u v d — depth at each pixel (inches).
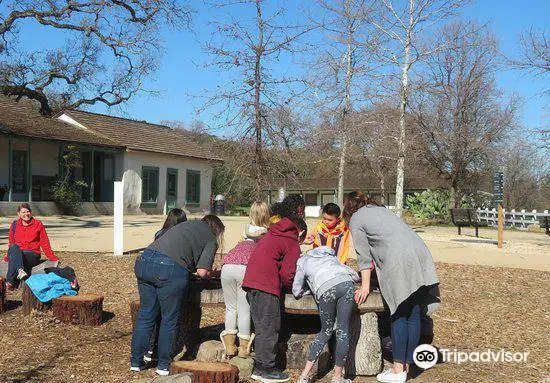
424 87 829.8
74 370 219.9
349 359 222.5
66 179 1264.8
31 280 298.5
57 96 1600.6
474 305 355.9
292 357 225.6
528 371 233.8
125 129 1518.2
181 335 239.8
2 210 1125.1
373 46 727.7
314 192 2095.2
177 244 217.6
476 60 1342.3
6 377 208.2
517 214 1301.7
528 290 406.3
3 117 1241.4
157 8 912.9
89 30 939.3
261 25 406.6
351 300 207.9
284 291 220.7
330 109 708.0
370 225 208.2
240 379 214.1
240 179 412.2
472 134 1374.3
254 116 406.0
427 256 206.8
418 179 1887.3
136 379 208.7
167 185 1551.4
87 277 410.6
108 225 947.3
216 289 235.5
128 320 299.1
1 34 895.1
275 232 213.8
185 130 2113.7
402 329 211.0
